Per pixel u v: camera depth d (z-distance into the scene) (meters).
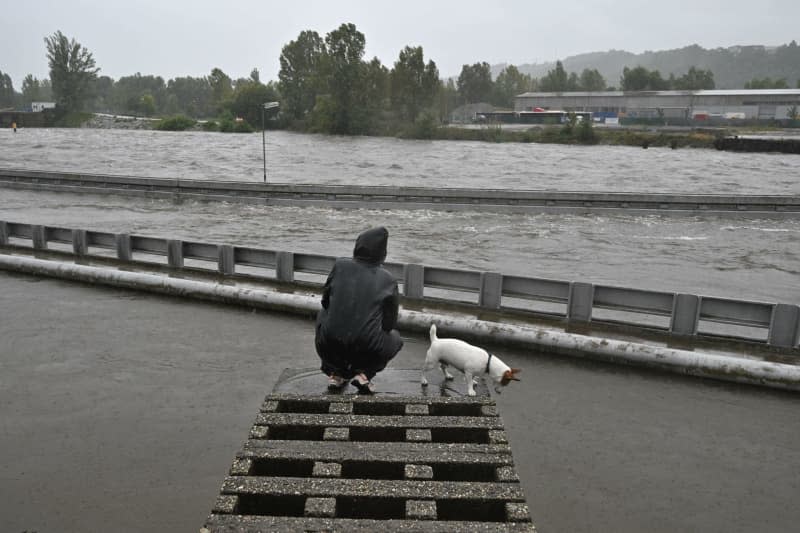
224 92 181.00
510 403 8.10
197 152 70.06
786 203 30.59
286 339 10.36
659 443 7.14
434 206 31.14
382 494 4.46
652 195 30.91
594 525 5.64
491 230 26.27
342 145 87.81
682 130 121.44
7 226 17.62
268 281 13.82
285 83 136.50
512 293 11.88
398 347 6.41
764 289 17.50
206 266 16.56
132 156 63.69
